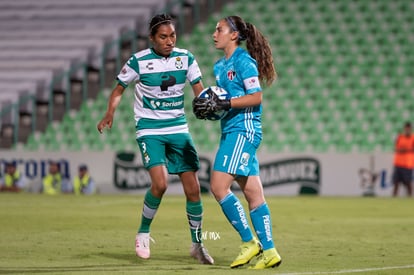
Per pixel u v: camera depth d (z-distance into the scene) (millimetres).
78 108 91750
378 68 94438
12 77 92500
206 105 24859
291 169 76625
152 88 27500
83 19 99562
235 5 100625
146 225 28188
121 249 30781
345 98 92000
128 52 96938
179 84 27719
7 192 76875
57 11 101000
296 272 24344
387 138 89625
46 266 25625
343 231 39562
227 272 24266
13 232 37125
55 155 77625
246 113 25469
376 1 99188
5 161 78000
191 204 27656
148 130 27812
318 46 96438
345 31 97500
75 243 32688
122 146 88812
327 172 76688
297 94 92250
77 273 23766
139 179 76625
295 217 48562
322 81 93312
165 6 99625
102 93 91875
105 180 77125
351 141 89250
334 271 24656
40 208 54125
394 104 91625
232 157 25281
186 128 28203
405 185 76625
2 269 24719
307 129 89750
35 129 90062
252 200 25719
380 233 38594
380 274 24078
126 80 27625
